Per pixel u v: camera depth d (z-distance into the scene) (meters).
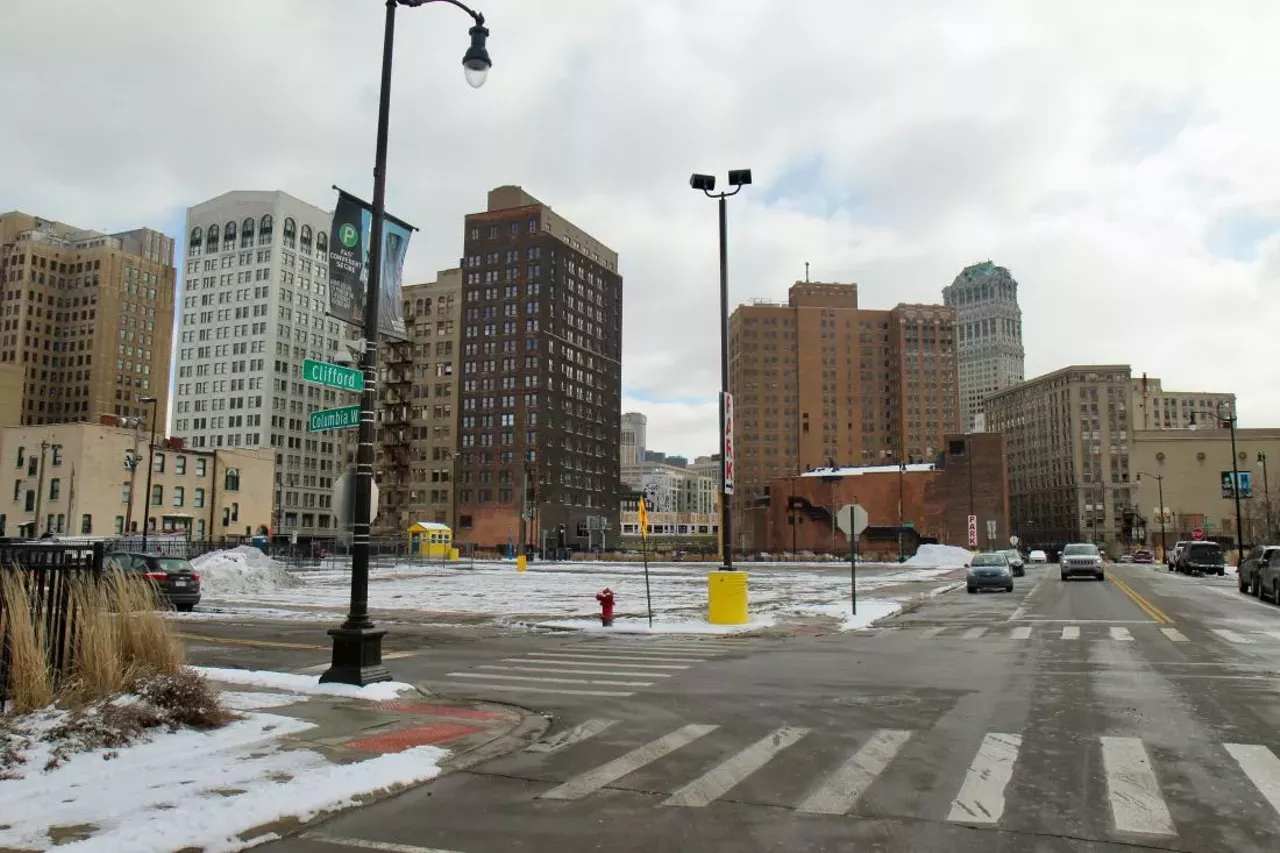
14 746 7.14
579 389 159.50
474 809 6.13
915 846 5.31
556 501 150.50
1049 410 191.50
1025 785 6.63
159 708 8.34
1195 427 195.00
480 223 156.12
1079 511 179.38
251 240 165.50
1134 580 45.78
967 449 119.12
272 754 7.46
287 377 164.50
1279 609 24.86
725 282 21.78
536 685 11.84
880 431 197.00
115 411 180.25
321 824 5.80
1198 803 6.14
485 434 150.50
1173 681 11.64
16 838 5.29
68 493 72.75
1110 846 5.30
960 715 9.41
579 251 162.00
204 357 165.75
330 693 10.78
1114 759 7.38
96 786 6.41
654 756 7.70
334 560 65.69
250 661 14.41
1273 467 147.88
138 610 9.58
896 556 96.88
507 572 56.62
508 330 151.75
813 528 125.75
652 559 93.75
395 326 12.79
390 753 7.58
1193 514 145.38
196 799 6.11
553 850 5.29
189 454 82.00
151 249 194.25
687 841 5.43
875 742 8.16
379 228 12.25
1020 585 41.00
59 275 181.75
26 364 175.12
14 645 8.22
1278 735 8.29
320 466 169.38
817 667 13.50
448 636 18.81
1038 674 12.42
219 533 83.62
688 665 13.88
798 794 6.46
